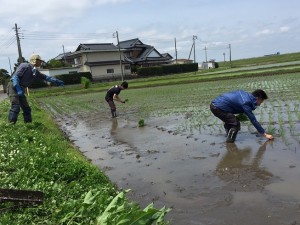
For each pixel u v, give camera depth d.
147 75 65.81
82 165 6.02
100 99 29.42
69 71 63.53
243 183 6.09
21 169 5.52
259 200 5.29
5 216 4.00
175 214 5.08
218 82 34.50
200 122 12.60
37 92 46.38
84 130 13.88
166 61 78.38
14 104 9.81
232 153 8.10
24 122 10.62
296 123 10.68
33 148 6.79
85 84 46.38
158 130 12.02
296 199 5.19
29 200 4.37
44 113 18.19
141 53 78.31
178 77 52.03
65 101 30.72
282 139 8.87
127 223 3.25
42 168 5.64
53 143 8.26
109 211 3.59
